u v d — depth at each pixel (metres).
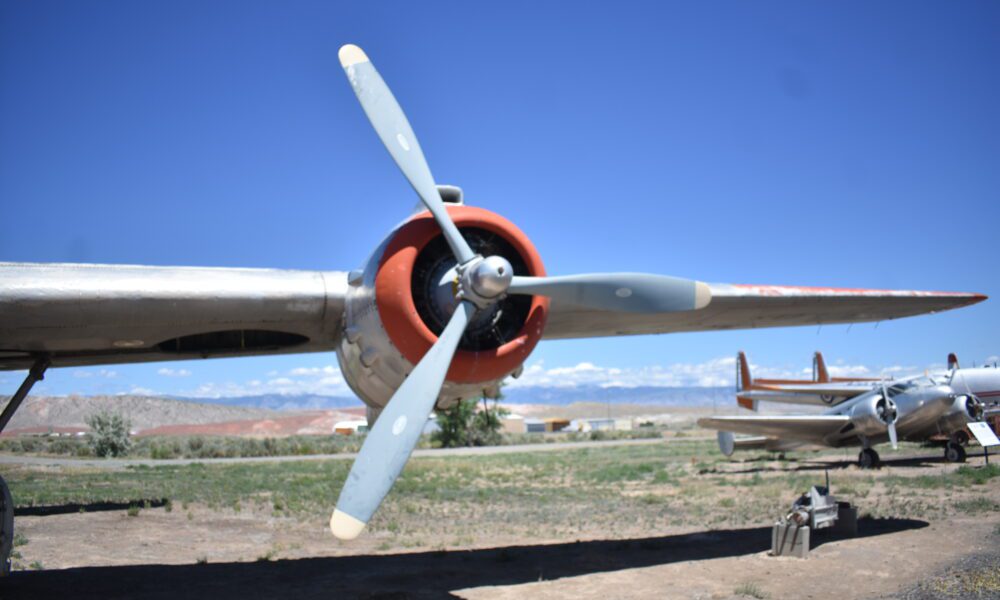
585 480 21.38
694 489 17.42
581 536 11.24
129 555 9.77
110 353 8.12
